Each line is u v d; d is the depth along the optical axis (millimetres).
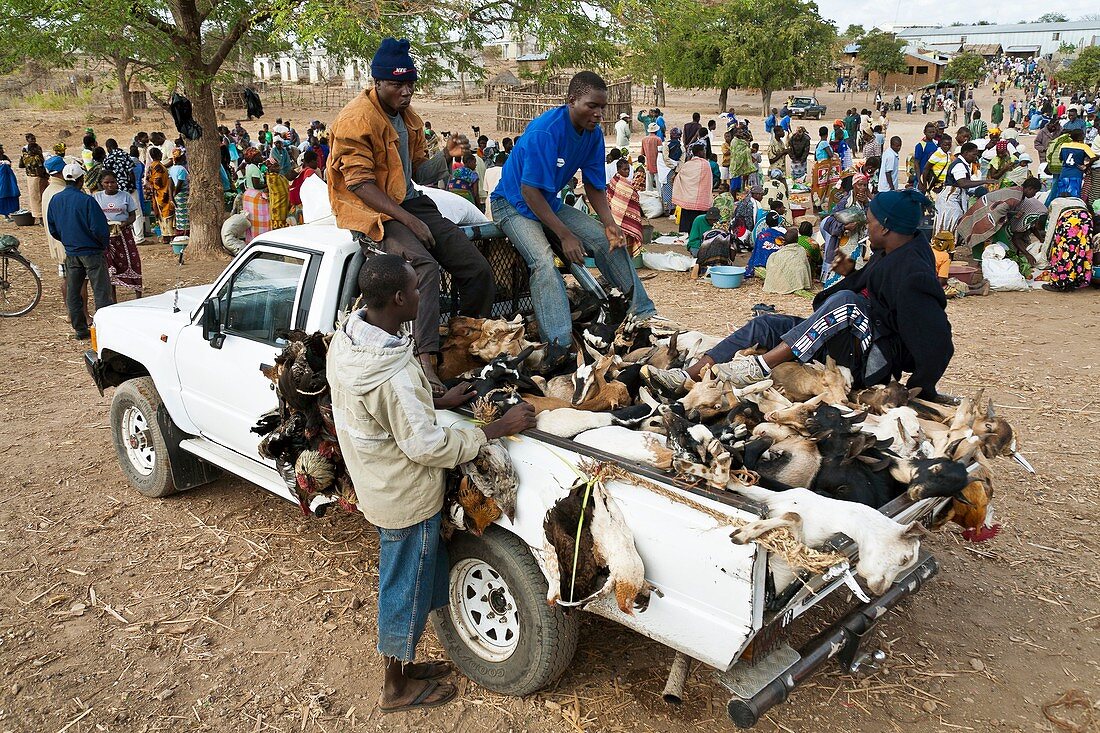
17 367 8266
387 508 3197
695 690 3637
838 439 3107
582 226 4883
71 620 4223
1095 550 4785
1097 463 5852
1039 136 22188
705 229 12891
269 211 11336
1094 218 10820
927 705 3568
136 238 14406
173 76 12070
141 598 4414
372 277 2996
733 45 40562
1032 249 11883
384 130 3969
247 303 4617
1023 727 3443
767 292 10984
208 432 5066
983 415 3520
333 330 4129
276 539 5016
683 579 2840
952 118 38438
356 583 4543
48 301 10703
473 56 12742
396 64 3902
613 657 3869
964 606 4289
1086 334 8945
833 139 18875
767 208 13992
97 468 6012
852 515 2680
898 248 3869
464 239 4203
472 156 13688
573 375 3832
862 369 3939
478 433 3195
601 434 3176
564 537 3053
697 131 19672
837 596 4344
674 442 2869
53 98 36375
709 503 2740
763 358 3928
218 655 3961
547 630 3336
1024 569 4617
